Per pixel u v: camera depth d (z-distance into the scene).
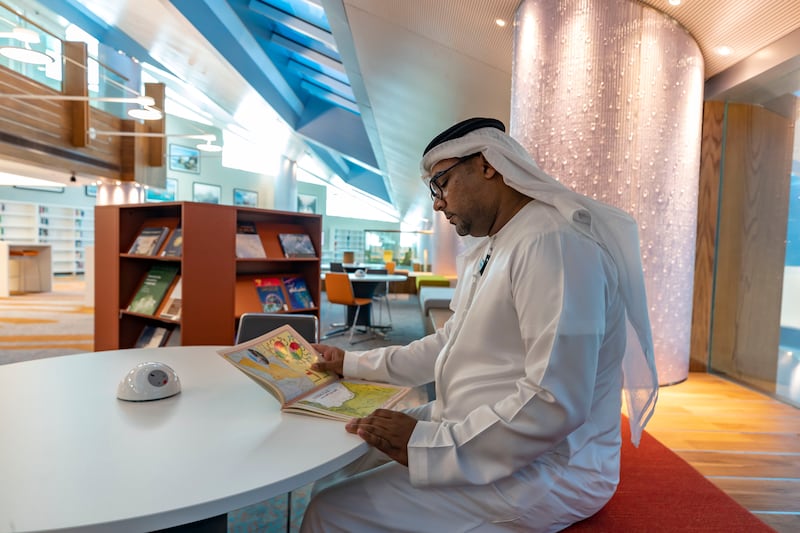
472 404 1.11
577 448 1.11
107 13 7.78
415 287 12.47
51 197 14.75
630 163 3.32
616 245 1.13
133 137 9.96
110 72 9.48
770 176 3.73
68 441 0.97
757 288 3.81
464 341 1.15
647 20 3.27
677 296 3.70
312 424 1.09
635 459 2.19
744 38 3.41
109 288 3.82
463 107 6.22
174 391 1.29
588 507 1.14
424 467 0.98
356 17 4.55
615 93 3.28
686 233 3.65
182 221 3.29
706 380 4.00
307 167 17.75
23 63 7.46
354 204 25.17
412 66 5.29
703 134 4.15
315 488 1.42
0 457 0.89
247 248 3.68
